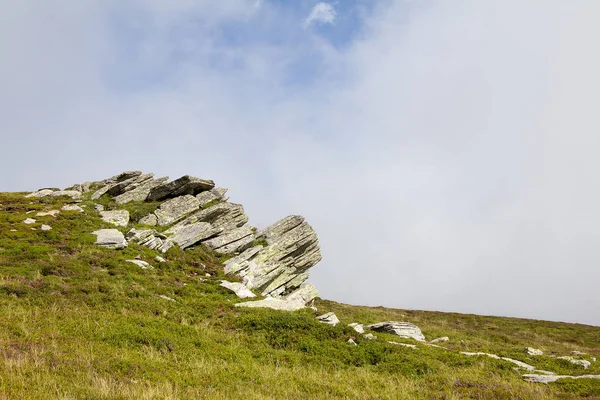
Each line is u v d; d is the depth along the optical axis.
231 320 26.06
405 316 53.06
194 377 15.65
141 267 33.06
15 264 28.33
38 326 18.42
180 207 50.31
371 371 20.39
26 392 11.25
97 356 15.70
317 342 23.56
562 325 61.12
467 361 23.58
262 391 15.31
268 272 42.97
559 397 17.67
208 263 40.47
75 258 31.72
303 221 51.50
